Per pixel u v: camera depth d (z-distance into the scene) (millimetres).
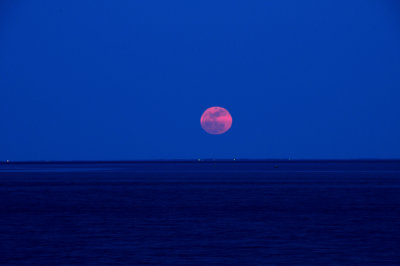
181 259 129000
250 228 171000
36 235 159875
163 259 129125
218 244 145375
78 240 151625
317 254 133625
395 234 159375
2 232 165250
